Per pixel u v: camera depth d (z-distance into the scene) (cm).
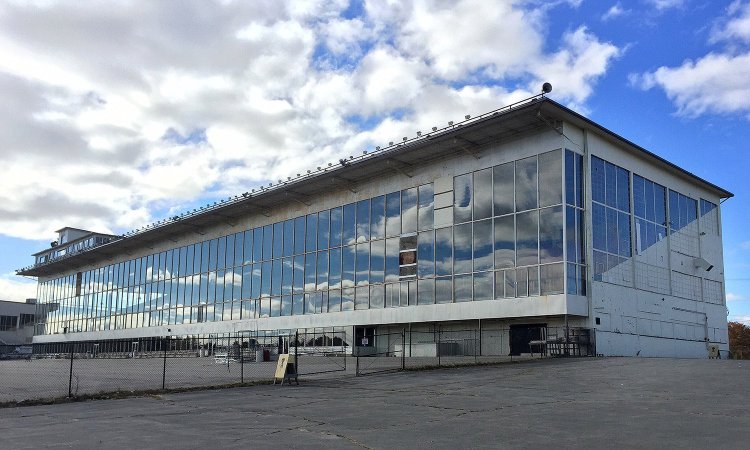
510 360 2933
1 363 5188
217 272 5644
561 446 867
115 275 7269
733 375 1747
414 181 4003
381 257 4144
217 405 1555
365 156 3947
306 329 4609
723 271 4450
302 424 1170
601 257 3325
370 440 969
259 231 5244
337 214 4531
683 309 3919
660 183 3928
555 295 3139
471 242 3600
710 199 4456
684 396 1358
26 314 10925
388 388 1853
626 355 3353
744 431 939
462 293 3600
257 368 3322
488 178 3562
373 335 4250
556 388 1636
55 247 8481
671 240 3938
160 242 6525
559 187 3209
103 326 7344
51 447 980
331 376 2434
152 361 4984
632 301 3484
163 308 6303
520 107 3109
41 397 1845
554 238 3192
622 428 992
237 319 5309
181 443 990
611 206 3466
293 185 4484
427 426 1089
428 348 3788
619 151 3597
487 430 1021
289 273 4862
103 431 1142
